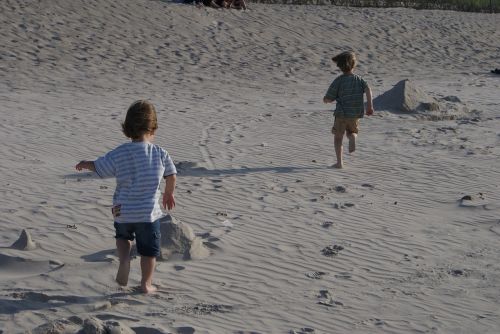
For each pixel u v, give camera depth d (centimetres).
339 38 3703
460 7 4856
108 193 1213
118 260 890
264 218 1113
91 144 1625
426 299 830
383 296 836
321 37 3681
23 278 832
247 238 1016
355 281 880
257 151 1592
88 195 1196
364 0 4706
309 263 934
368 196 1264
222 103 2311
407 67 3362
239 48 3353
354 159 1531
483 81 3019
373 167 1466
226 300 800
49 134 1712
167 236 926
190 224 1066
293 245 998
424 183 1355
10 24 3198
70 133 1734
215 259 927
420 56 3603
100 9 3531
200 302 788
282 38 3581
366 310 793
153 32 3378
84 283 817
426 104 2117
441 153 1600
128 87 2564
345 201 1227
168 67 2955
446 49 3772
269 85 2767
